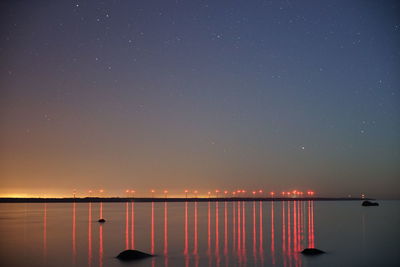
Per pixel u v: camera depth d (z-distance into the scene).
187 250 27.84
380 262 23.41
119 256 24.58
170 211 93.81
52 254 25.86
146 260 23.98
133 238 34.41
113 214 76.62
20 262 23.20
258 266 22.52
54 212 85.94
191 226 47.00
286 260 24.19
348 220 55.19
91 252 26.67
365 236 35.78
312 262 23.58
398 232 38.88
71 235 36.78
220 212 87.19
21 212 85.94
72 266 22.09
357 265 22.56
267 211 91.12
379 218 58.91
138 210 100.81
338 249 28.23
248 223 51.91
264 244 30.98
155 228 44.28
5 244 30.67
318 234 37.59
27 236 35.88
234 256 25.58
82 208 117.75
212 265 22.72
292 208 112.06
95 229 43.00
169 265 22.58
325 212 80.00
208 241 32.62
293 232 39.50
